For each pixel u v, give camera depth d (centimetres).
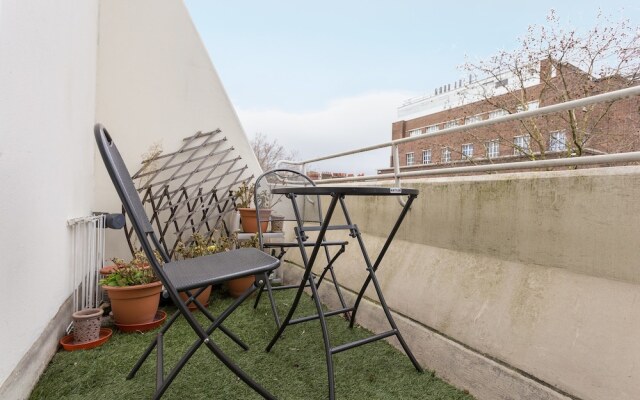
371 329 209
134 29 330
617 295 117
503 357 139
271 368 164
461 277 175
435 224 200
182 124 347
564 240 136
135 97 329
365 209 267
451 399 140
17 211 124
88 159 276
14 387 120
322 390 146
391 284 214
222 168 362
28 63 134
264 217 326
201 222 334
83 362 164
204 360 170
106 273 241
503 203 161
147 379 150
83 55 251
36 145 144
